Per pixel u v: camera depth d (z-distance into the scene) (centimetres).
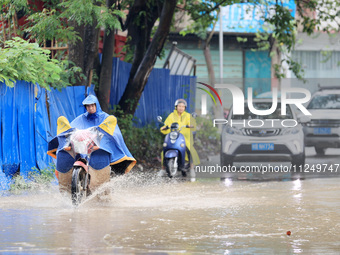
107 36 4269
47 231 1877
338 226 2006
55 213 2278
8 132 3138
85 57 3903
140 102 5366
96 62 4297
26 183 3109
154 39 4597
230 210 2398
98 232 1861
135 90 4675
